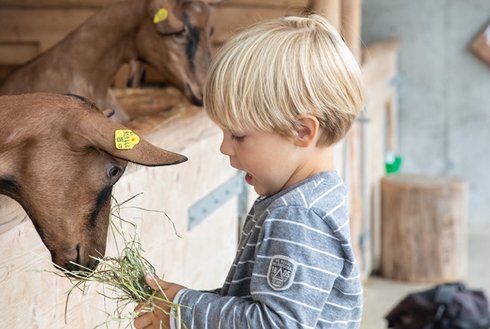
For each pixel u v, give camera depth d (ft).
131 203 8.01
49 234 5.78
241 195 12.21
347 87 5.61
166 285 5.87
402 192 20.43
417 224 20.49
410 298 14.71
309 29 5.65
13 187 5.73
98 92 11.21
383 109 22.66
